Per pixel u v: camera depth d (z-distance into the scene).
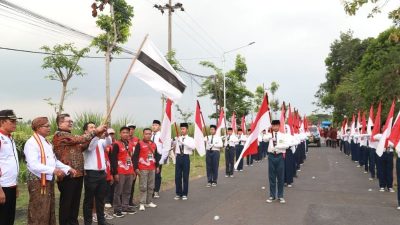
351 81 50.34
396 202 11.02
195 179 16.48
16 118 6.13
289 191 12.91
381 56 30.55
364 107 33.12
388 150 12.83
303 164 22.61
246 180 15.98
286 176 14.02
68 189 7.13
